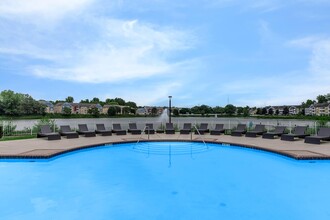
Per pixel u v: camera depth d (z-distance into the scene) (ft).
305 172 25.84
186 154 35.78
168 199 18.69
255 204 17.74
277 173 25.52
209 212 16.42
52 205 17.57
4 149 33.94
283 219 15.39
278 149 34.32
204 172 26.11
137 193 19.93
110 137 48.34
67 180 23.30
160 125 61.05
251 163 30.12
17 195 19.45
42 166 28.40
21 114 171.32
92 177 24.32
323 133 41.47
